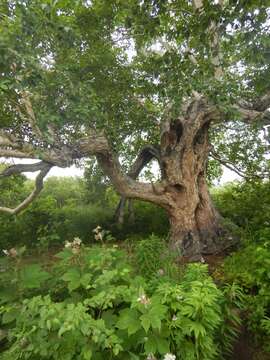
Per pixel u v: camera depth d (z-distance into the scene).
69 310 2.48
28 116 4.77
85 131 6.21
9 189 8.09
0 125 5.44
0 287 3.60
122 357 2.72
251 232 6.86
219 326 3.43
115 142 6.79
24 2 3.40
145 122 7.76
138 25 4.86
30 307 2.61
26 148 4.87
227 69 6.44
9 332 3.00
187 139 6.92
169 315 2.88
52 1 3.53
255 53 4.16
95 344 2.58
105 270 3.20
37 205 9.26
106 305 2.69
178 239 6.95
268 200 8.14
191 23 4.78
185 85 4.93
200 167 7.28
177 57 4.98
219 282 4.75
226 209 8.56
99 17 6.04
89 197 10.73
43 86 4.21
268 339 3.67
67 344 2.61
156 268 4.34
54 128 5.32
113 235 8.71
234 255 5.66
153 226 8.99
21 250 4.02
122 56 7.04
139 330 2.79
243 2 3.84
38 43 4.55
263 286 4.01
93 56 5.92
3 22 3.64
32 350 2.64
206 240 7.04
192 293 2.97
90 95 4.78
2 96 4.48
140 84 6.70
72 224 8.75
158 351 2.69
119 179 6.76
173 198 7.07
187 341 2.87
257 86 5.27
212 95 4.94
